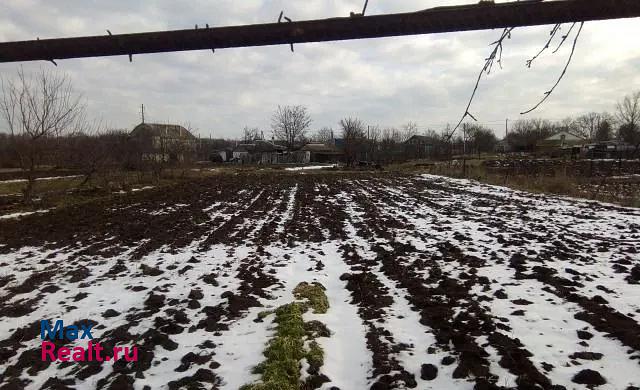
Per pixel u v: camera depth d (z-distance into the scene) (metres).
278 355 4.20
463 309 5.29
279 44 2.69
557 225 10.59
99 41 2.69
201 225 11.73
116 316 5.57
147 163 27.28
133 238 10.05
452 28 2.53
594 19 2.41
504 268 6.93
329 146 77.62
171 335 4.89
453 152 54.34
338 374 4.02
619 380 3.61
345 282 6.70
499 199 16.44
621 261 7.05
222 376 3.96
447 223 11.46
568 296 5.49
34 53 2.72
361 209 14.84
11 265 7.90
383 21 2.52
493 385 3.51
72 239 9.96
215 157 69.38
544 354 4.10
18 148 16.03
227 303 5.78
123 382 3.84
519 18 2.43
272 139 85.06
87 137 20.77
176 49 2.73
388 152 56.06
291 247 9.17
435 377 3.82
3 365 4.39
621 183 21.20
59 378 4.08
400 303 5.69
